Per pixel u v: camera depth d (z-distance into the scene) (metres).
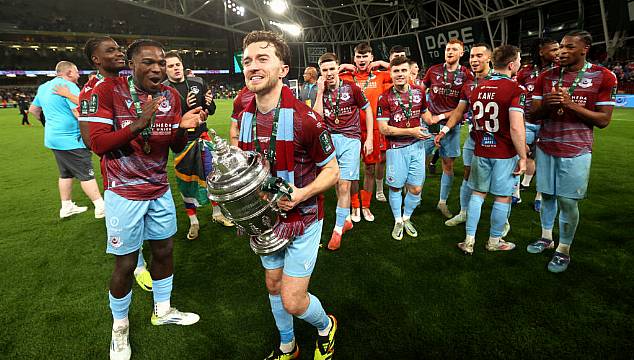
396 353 2.09
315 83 4.97
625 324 2.26
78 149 4.18
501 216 3.14
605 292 2.59
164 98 2.00
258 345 2.21
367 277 2.90
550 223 3.19
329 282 2.85
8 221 4.34
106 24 43.34
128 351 2.11
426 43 27.17
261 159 1.51
